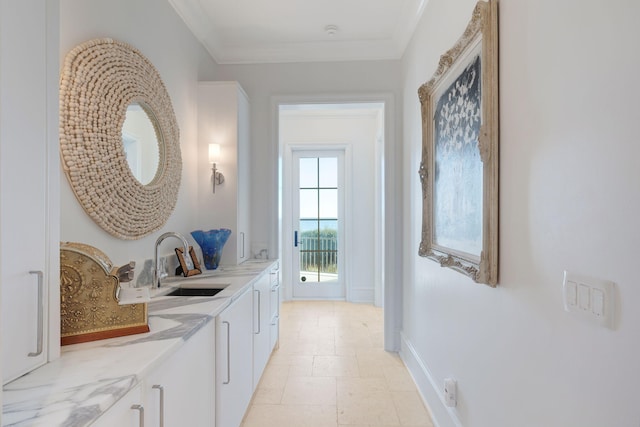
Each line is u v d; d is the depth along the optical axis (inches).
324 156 190.9
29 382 33.3
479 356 57.0
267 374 105.1
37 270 35.8
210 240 98.2
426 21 90.5
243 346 76.4
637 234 27.5
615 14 29.5
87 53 59.1
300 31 113.7
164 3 87.4
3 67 31.8
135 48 72.9
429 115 84.4
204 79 114.4
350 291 186.1
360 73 123.5
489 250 50.7
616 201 29.5
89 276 43.9
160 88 82.4
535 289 41.4
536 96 41.1
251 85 125.4
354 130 185.5
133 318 46.8
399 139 121.9
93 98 60.1
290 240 189.8
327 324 151.3
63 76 54.9
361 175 185.5
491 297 52.7
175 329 48.7
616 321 29.5
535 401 41.4
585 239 33.1
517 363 45.4
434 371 82.4
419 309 97.3
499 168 49.9
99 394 31.3
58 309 38.9
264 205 125.1
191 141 104.1
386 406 88.3
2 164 31.8
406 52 114.7
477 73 56.2
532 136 42.0
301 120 186.7
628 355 28.4
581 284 33.4
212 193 109.0
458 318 66.5
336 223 191.6
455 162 66.3
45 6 36.4
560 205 36.8
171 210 88.1
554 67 37.8
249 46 122.1
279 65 125.1
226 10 101.7
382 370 108.1
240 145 112.0
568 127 35.5
